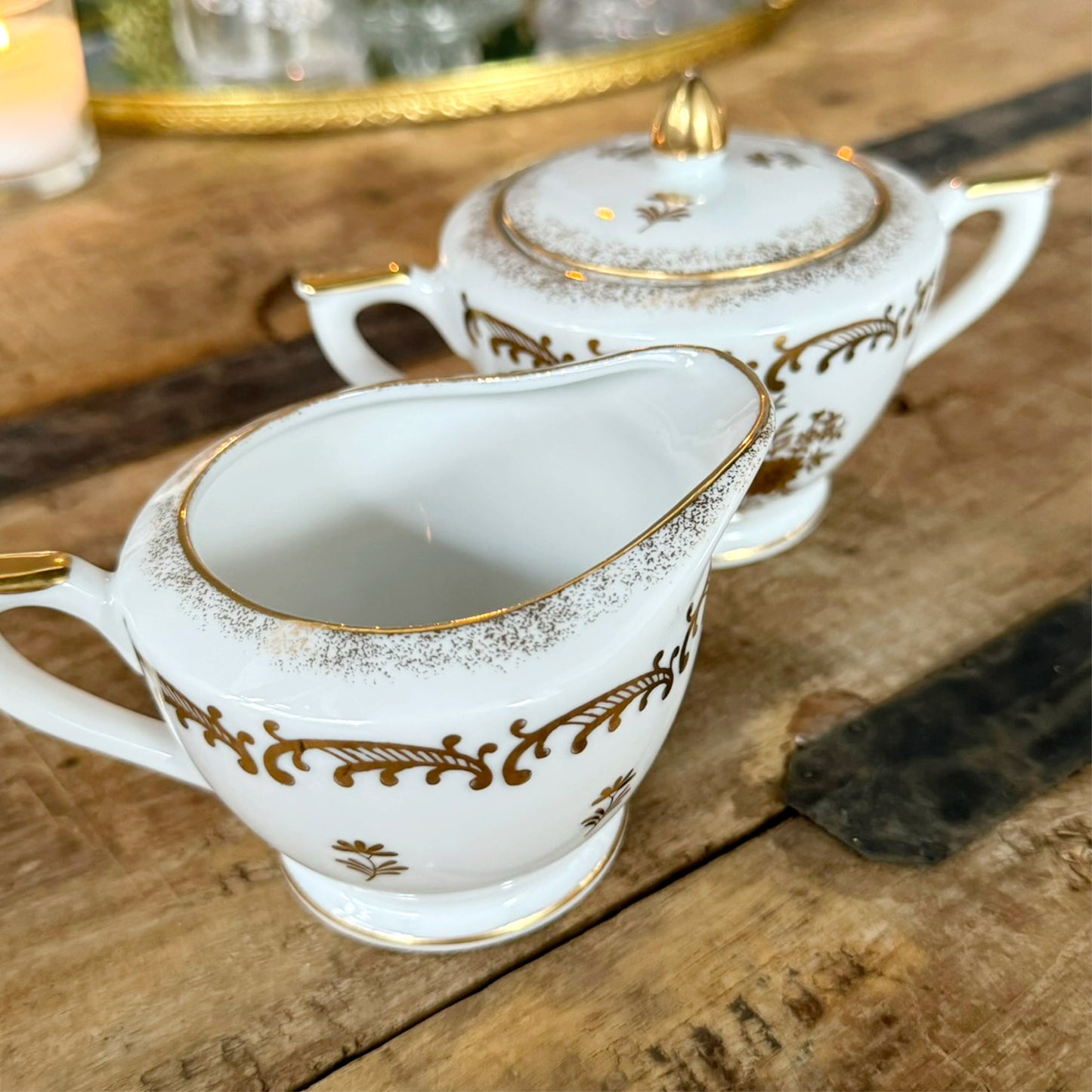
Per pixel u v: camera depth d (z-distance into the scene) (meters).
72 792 0.42
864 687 0.45
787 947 0.36
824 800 0.40
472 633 0.29
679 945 0.36
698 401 0.35
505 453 0.39
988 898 0.37
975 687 0.44
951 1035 0.33
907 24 1.07
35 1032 0.34
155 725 0.36
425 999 0.35
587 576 0.30
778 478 0.49
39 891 0.39
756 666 0.46
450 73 0.96
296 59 0.98
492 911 0.36
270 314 0.70
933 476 0.56
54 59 0.82
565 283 0.46
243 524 0.36
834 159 0.52
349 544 0.39
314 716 0.28
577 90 0.95
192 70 0.99
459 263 0.49
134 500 0.56
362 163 0.88
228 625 0.30
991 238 0.74
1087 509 0.53
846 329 0.45
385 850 0.32
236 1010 0.35
